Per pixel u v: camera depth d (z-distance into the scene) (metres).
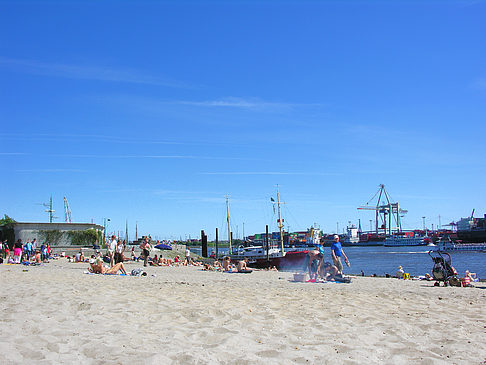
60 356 5.15
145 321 7.34
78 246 47.28
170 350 5.57
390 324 7.58
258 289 12.82
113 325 6.91
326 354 5.67
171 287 12.70
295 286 14.52
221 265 31.67
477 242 144.38
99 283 13.43
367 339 6.51
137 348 5.61
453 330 7.30
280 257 50.41
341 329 7.14
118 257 21.70
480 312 9.16
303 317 8.13
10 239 47.31
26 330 6.35
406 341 6.46
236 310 8.52
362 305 9.76
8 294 9.90
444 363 5.45
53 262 32.19
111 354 5.32
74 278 15.34
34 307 8.21
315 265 16.91
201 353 5.47
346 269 58.19
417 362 5.47
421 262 71.94
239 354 5.56
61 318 7.29
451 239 153.25
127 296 10.09
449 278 16.53
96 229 50.78
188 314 8.02
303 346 6.05
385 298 11.20
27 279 14.26
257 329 6.99
